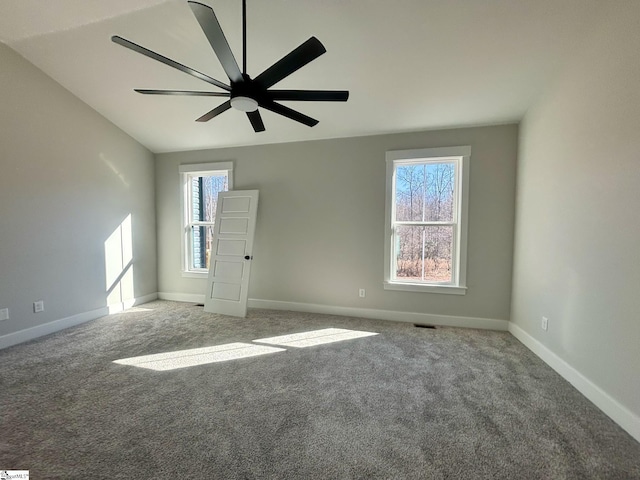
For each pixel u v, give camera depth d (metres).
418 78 2.74
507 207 3.28
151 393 2.05
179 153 4.54
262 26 2.32
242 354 2.70
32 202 3.05
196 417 1.79
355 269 3.84
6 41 2.75
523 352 2.76
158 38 2.56
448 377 2.29
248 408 1.89
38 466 1.42
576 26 2.06
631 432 1.64
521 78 2.60
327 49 2.48
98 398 1.99
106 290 3.90
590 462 1.46
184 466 1.42
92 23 2.51
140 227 4.42
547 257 2.57
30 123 3.01
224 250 4.16
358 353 2.73
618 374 1.76
